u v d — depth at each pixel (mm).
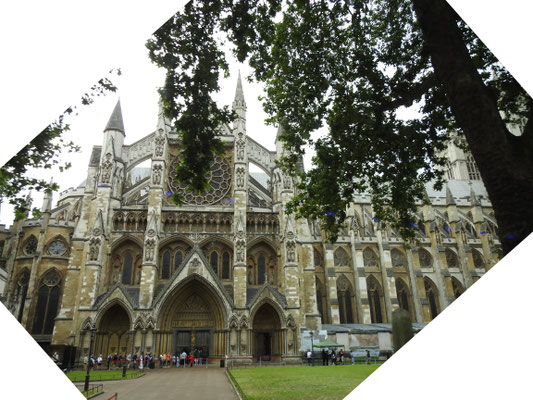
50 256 54344
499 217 9883
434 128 19531
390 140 19797
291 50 20547
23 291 52656
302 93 20812
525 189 9656
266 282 45312
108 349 42062
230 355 41344
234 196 49094
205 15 17609
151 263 43906
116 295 42094
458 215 72625
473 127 10688
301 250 51188
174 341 43406
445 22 11570
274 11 19047
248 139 54406
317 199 21578
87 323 40531
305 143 22266
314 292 49750
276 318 45906
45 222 55156
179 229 48031
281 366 39844
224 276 47531
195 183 18922
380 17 19516
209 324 44688
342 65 20578
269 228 49688
